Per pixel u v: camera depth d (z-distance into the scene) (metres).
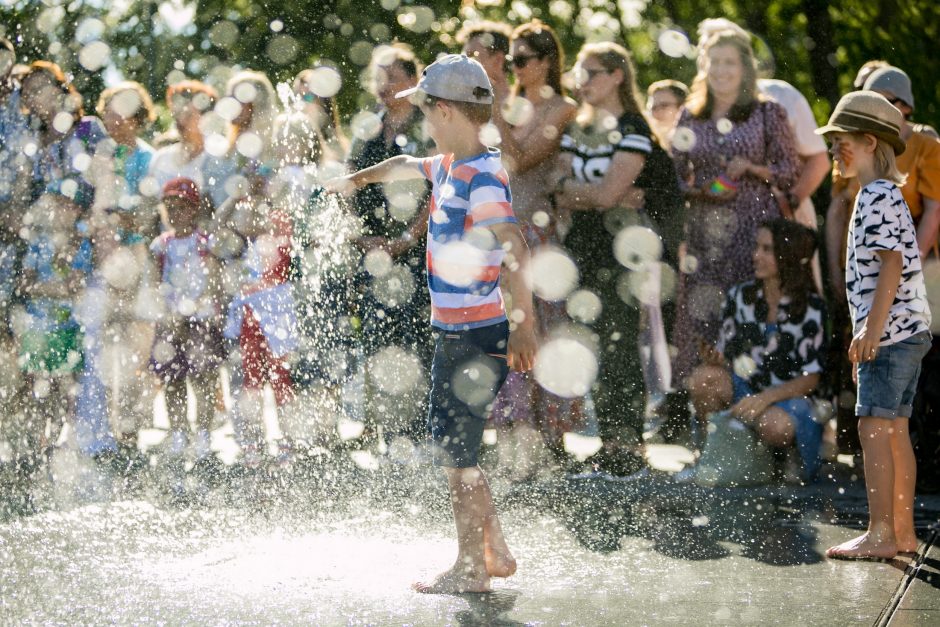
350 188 4.26
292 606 3.48
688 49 10.70
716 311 6.45
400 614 3.42
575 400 6.13
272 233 6.12
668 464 6.32
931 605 3.60
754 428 5.84
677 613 3.47
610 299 6.06
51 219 6.06
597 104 6.01
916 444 5.91
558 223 6.03
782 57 9.68
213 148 6.16
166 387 6.28
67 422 6.16
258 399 6.10
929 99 9.16
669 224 6.11
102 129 6.16
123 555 4.09
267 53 10.35
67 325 6.12
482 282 3.83
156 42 9.67
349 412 6.29
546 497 5.42
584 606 3.54
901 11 9.12
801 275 6.14
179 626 3.24
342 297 6.21
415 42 10.34
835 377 6.63
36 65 6.05
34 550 4.13
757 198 6.46
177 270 6.18
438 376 3.88
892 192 4.41
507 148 5.92
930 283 5.84
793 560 4.24
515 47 5.96
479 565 3.74
